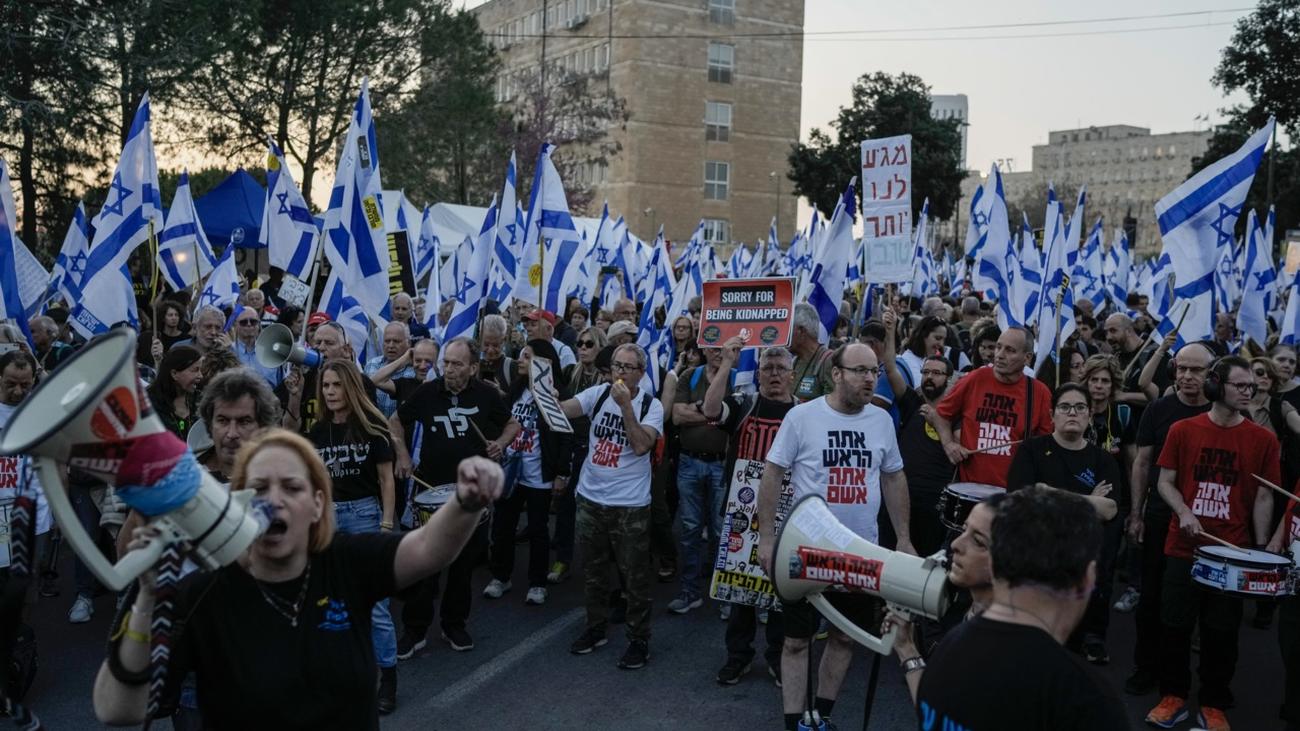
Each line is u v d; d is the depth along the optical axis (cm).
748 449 612
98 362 203
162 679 218
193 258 1122
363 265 873
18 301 875
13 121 2127
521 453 782
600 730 564
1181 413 638
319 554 273
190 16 2377
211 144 3175
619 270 1714
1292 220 4228
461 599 683
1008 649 238
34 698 592
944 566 312
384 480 584
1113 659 695
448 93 3584
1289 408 736
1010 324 1062
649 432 653
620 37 6419
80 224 1185
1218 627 550
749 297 778
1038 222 10231
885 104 4597
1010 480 583
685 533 774
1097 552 244
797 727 512
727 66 6606
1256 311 1202
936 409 665
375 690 277
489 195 4544
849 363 538
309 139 3300
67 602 762
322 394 582
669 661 672
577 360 1007
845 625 332
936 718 245
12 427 199
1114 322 1009
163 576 216
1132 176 15612
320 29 3166
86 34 2155
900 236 800
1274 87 3803
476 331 1068
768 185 6788
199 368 599
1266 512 573
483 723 571
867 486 543
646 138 6400
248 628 263
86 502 710
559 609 777
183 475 213
